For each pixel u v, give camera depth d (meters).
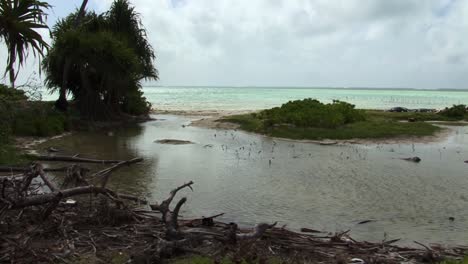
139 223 7.71
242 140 20.84
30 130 19.64
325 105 25.98
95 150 17.09
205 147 18.47
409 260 6.72
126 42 27.91
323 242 7.24
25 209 7.56
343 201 10.42
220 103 62.62
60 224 7.12
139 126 27.22
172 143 19.41
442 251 7.17
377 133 21.70
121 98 31.41
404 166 14.70
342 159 15.89
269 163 14.93
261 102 66.94
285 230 7.68
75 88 27.88
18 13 7.13
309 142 20.27
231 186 11.64
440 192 11.33
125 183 11.67
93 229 7.27
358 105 61.59
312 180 12.50
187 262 6.20
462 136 22.58
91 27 28.36
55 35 25.30
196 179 12.36
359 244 7.26
